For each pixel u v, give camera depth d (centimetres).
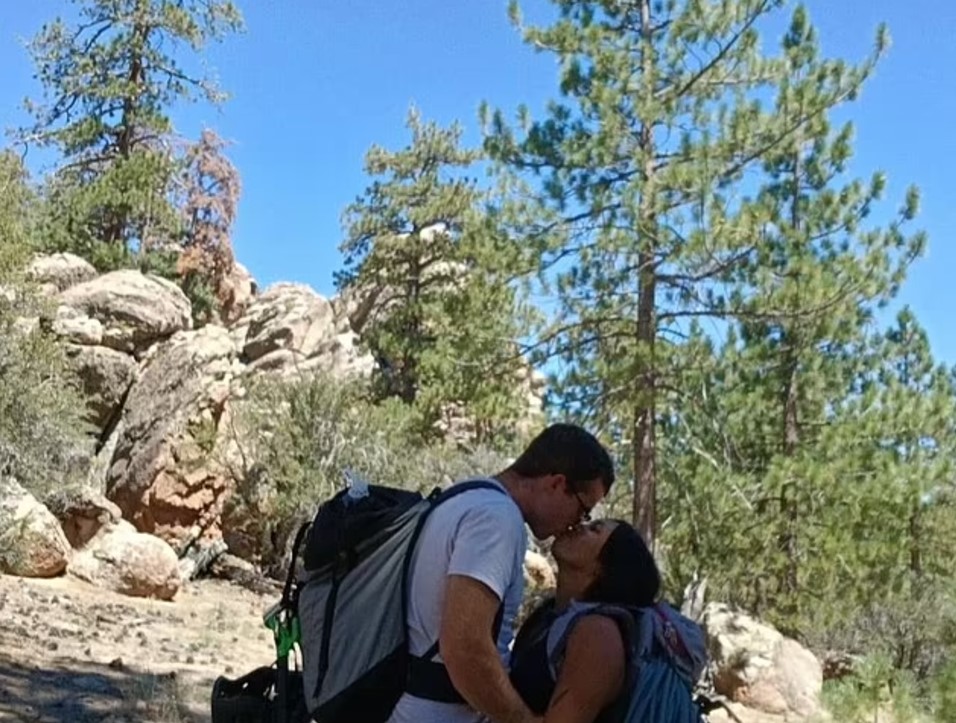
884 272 1909
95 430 2228
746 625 1605
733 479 1917
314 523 342
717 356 1927
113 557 1756
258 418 2419
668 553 2062
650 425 2009
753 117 1966
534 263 1994
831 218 1942
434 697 323
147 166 3788
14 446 1781
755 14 2028
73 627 1285
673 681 323
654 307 1989
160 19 3934
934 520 2328
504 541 321
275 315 3145
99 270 3669
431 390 2152
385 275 3791
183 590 1989
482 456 2481
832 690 969
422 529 327
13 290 1888
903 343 2383
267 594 2145
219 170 4094
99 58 3950
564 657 326
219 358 2492
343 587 332
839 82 1984
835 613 1903
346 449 2375
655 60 2011
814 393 2098
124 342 2623
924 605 1778
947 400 1892
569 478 344
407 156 3984
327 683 329
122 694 905
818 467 1842
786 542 1955
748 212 1870
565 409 2067
